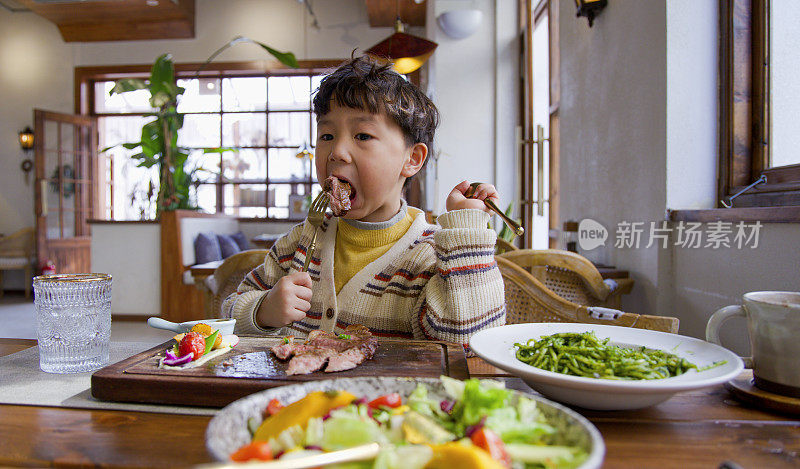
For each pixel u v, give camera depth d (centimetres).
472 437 36
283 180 648
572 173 262
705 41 153
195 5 648
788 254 110
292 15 648
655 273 162
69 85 661
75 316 73
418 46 353
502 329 75
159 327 82
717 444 48
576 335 68
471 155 413
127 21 636
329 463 32
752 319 60
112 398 60
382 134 93
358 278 104
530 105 376
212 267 253
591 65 229
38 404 59
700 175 154
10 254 621
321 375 61
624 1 188
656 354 63
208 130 655
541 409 41
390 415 42
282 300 88
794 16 132
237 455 35
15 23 662
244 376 60
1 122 662
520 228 88
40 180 611
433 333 87
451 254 87
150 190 617
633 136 180
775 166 141
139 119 680
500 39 411
